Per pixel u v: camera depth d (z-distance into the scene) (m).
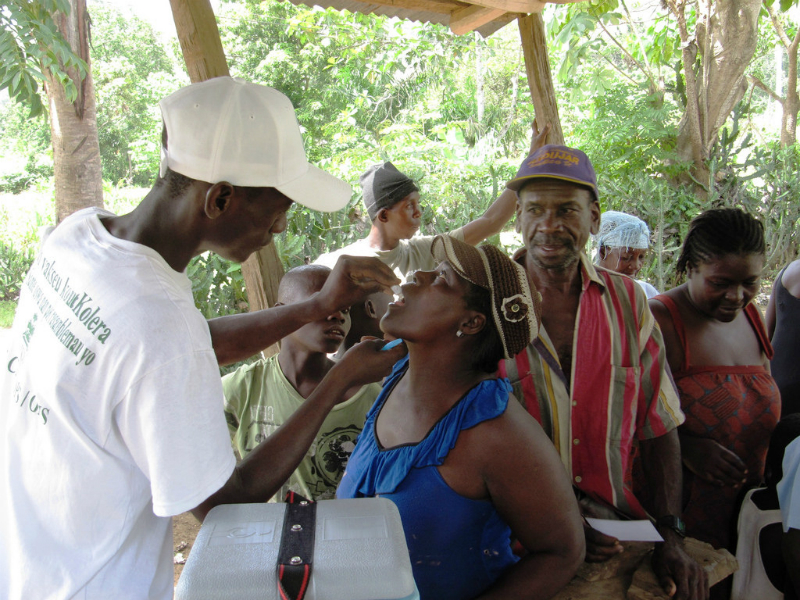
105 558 1.20
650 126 10.47
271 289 3.13
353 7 3.86
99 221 1.28
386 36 15.34
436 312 1.40
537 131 3.98
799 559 1.79
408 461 1.40
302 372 2.10
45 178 24.66
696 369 2.07
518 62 18.12
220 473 1.19
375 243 3.48
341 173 12.10
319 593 1.00
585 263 1.86
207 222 1.28
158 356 1.13
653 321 1.90
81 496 1.19
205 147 1.21
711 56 9.69
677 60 12.23
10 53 5.63
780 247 9.38
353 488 1.53
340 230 6.40
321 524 1.15
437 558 1.39
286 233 5.79
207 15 2.76
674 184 10.20
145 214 1.28
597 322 1.84
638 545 1.78
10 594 1.22
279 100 1.31
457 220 7.87
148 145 21.98
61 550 1.19
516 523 1.37
